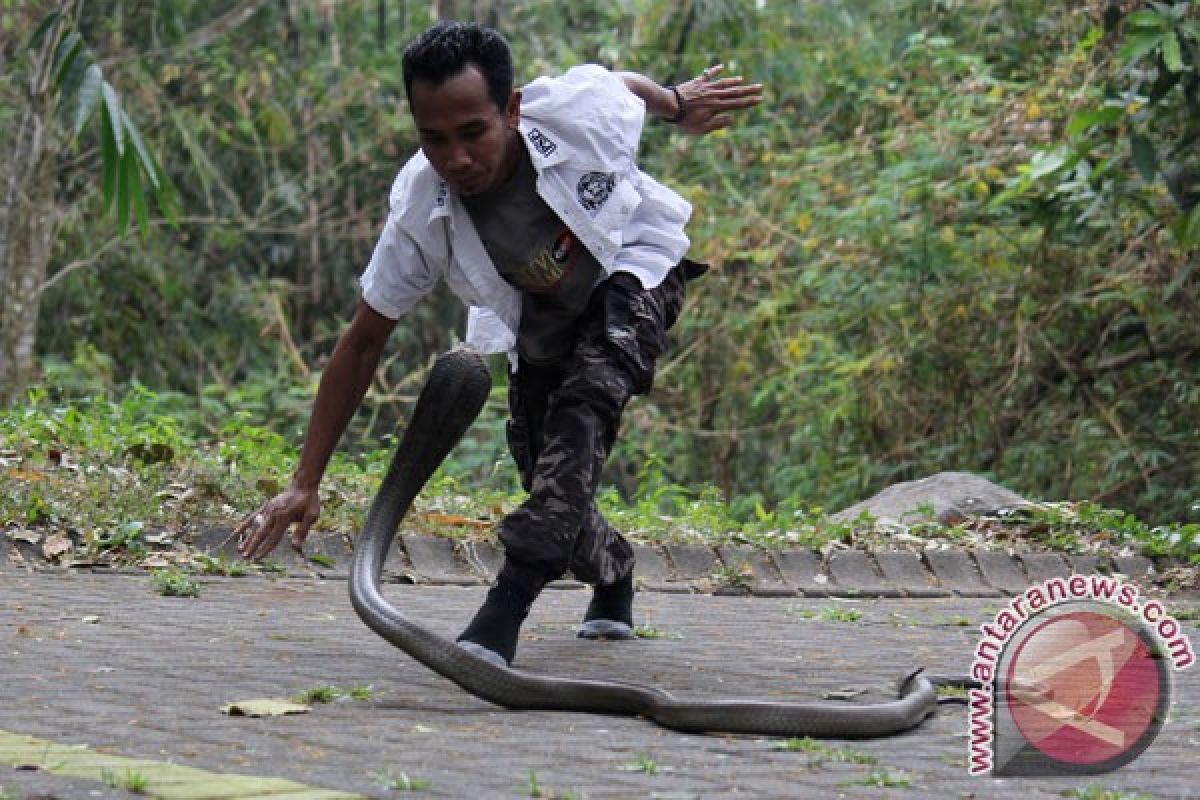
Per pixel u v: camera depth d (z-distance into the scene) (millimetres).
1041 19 19297
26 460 10047
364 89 25156
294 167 26500
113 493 9461
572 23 26656
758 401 20234
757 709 5051
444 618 7762
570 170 5875
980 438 19219
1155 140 15898
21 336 18609
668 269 6172
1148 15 12781
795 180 19703
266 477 10352
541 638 7254
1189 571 11273
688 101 6496
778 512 12500
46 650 6219
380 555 5758
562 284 6008
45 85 18297
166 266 25156
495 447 19641
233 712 5094
